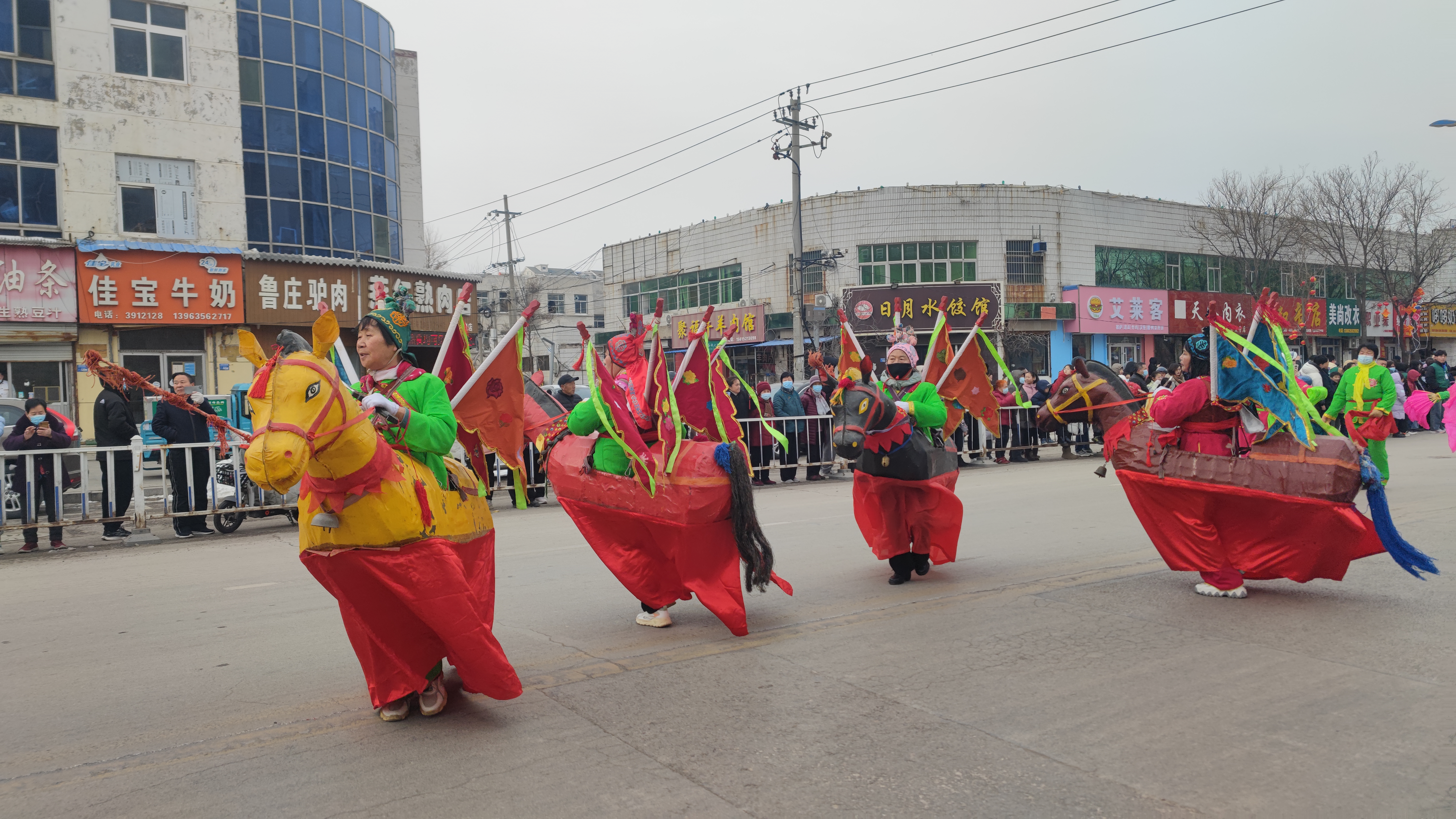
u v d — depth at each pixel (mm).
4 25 18406
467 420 4746
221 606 6879
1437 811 3297
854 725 4199
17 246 17766
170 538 10445
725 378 6832
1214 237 36969
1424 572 7184
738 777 3648
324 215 22734
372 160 24203
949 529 7102
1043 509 11180
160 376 19609
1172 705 4383
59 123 18891
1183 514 6531
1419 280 37531
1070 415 7016
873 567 8000
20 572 8508
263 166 21438
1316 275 39438
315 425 3445
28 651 5707
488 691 4098
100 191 19297
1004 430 17438
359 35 23703
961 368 7637
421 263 28109
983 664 5074
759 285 36000
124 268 18781
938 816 3301
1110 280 34719
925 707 4410
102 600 7199
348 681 4977
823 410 15516
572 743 4020
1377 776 3576
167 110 20016
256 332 20578
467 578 4352
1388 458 13688
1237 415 6324
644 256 41906
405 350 4430
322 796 3508
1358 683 4652
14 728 4336
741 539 5641
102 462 10398
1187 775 3609
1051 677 4832
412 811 3379
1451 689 4555
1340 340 39719
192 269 19500
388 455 3836
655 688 4766
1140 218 35312
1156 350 35719
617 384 6227
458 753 3916
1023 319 32344
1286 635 5539
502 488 13664
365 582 3939
